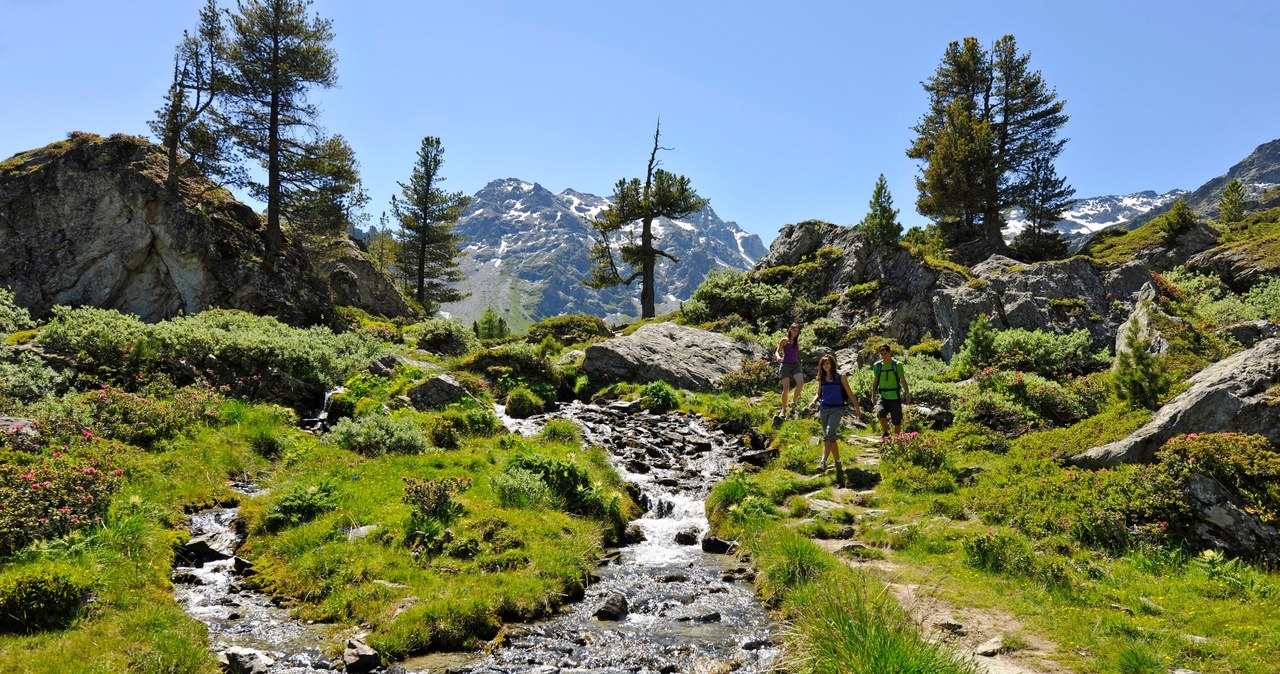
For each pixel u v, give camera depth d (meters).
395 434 15.00
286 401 18.11
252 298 32.84
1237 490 10.51
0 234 28.69
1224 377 12.60
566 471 13.05
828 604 7.26
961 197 43.84
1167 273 30.83
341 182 39.56
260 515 10.84
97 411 13.59
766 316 33.84
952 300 27.55
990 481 12.88
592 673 7.12
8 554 8.08
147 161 32.69
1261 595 8.29
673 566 10.82
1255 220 42.38
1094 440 13.32
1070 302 26.56
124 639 6.88
